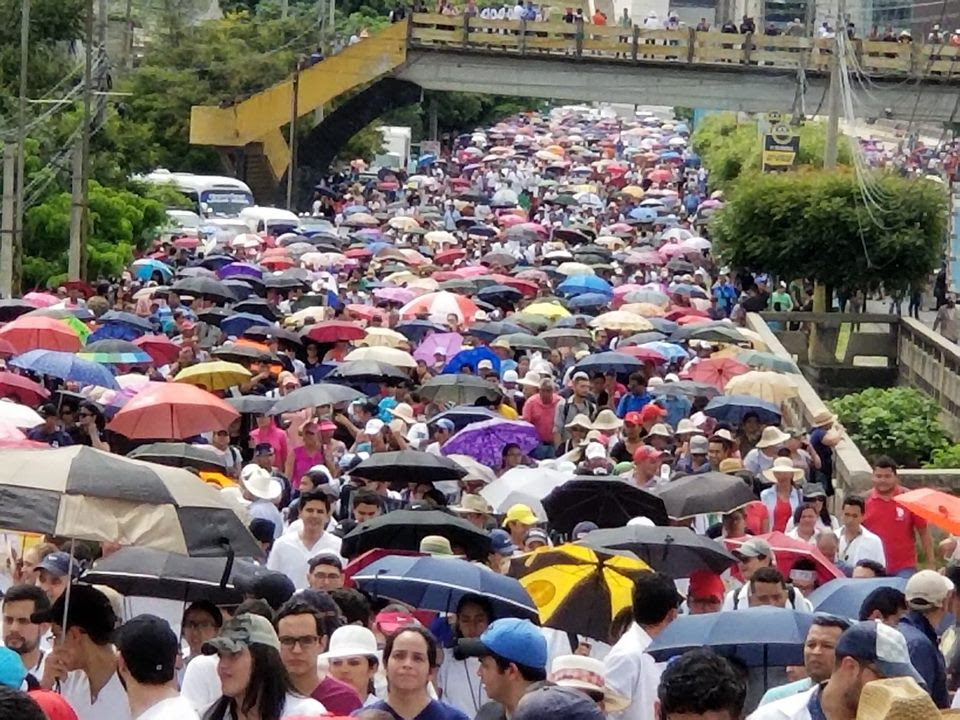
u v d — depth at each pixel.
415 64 69.06
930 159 68.19
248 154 72.56
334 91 69.75
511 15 72.12
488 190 84.44
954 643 12.26
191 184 63.31
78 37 57.19
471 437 21.09
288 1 105.50
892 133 83.19
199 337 31.70
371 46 68.94
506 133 121.31
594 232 61.28
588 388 25.38
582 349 31.89
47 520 10.18
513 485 18.31
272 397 23.81
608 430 23.84
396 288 38.84
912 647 11.20
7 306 32.19
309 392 22.44
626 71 67.50
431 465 18.12
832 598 12.95
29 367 23.17
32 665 10.86
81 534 10.19
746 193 46.00
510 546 15.88
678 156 101.56
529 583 12.80
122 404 23.05
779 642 10.98
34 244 49.34
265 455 20.28
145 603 12.55
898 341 45.19
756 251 45.97
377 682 11.32
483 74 68.44
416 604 12.35
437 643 11.21
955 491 25.58
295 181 71.50
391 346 29.83
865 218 45.34
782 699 9.12
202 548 10.45
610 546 13.98
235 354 27.45
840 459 24.64
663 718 7.79
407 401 25.67
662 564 14.02
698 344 32.44
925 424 34.44
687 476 17.58
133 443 21.77
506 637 9.93
